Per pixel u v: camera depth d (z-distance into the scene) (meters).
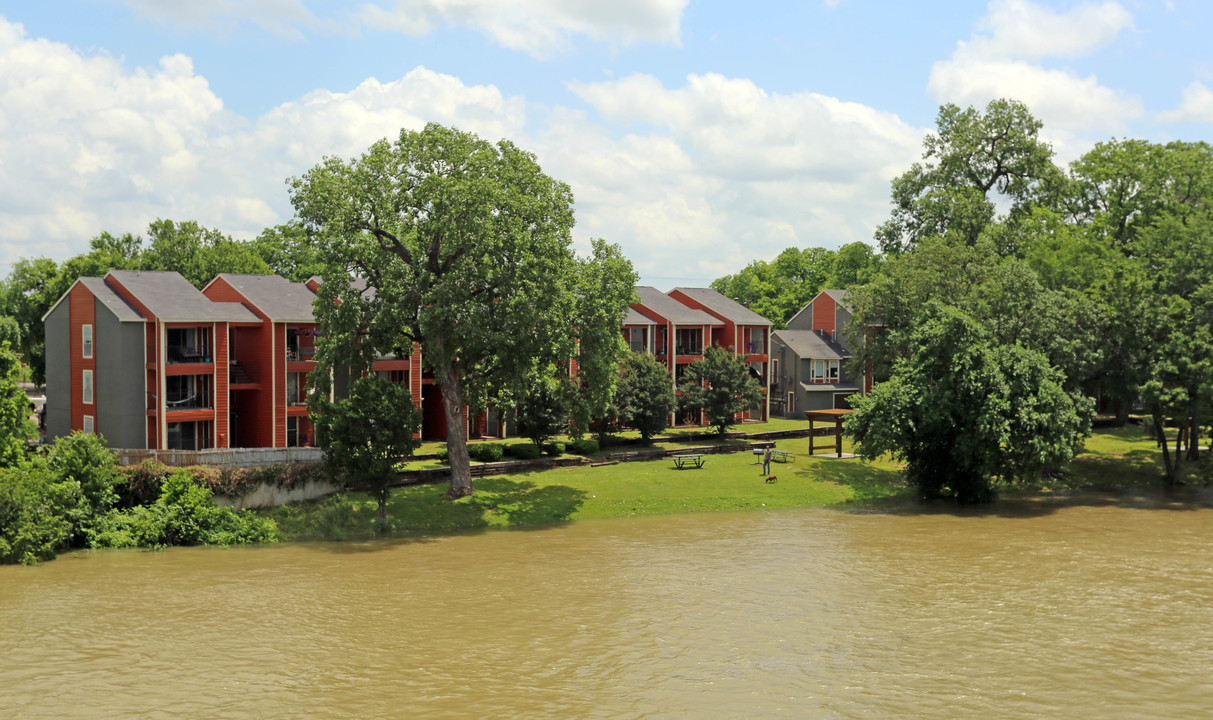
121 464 43.16
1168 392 52.91
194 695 23.00
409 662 25.77
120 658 25.73
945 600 32.66
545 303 45.88
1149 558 39.50
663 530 45.34
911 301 61.50
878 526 46.66
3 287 70.94
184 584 33.81
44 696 22.77
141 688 23.44
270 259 93.69
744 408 70.06
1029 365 50.91
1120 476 60.44
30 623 28.81
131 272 57.09
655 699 23.08
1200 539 43.62
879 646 27.47
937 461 54.34
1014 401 50.09
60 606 30.72
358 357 46.56
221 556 38.53
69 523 38.59
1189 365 52.22
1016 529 46.00
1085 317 55.88
